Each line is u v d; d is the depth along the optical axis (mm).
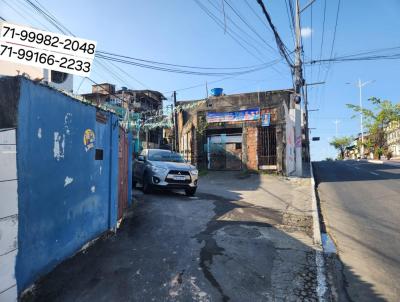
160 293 4246
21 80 3648
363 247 6633
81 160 5285
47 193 4270
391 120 50875
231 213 8891
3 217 3383
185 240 6352
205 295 4262
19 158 3627
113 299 4023
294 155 21500
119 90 35719
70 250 4957
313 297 4410
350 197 12641
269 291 4531
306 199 11938
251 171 19859
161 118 31906
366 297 4543
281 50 14516
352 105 53938
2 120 3543
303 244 6531
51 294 3977
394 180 17281
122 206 7754
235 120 20500
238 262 5406
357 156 82562
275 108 19641
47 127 4238
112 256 5332
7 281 3436
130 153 9297
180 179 11180
